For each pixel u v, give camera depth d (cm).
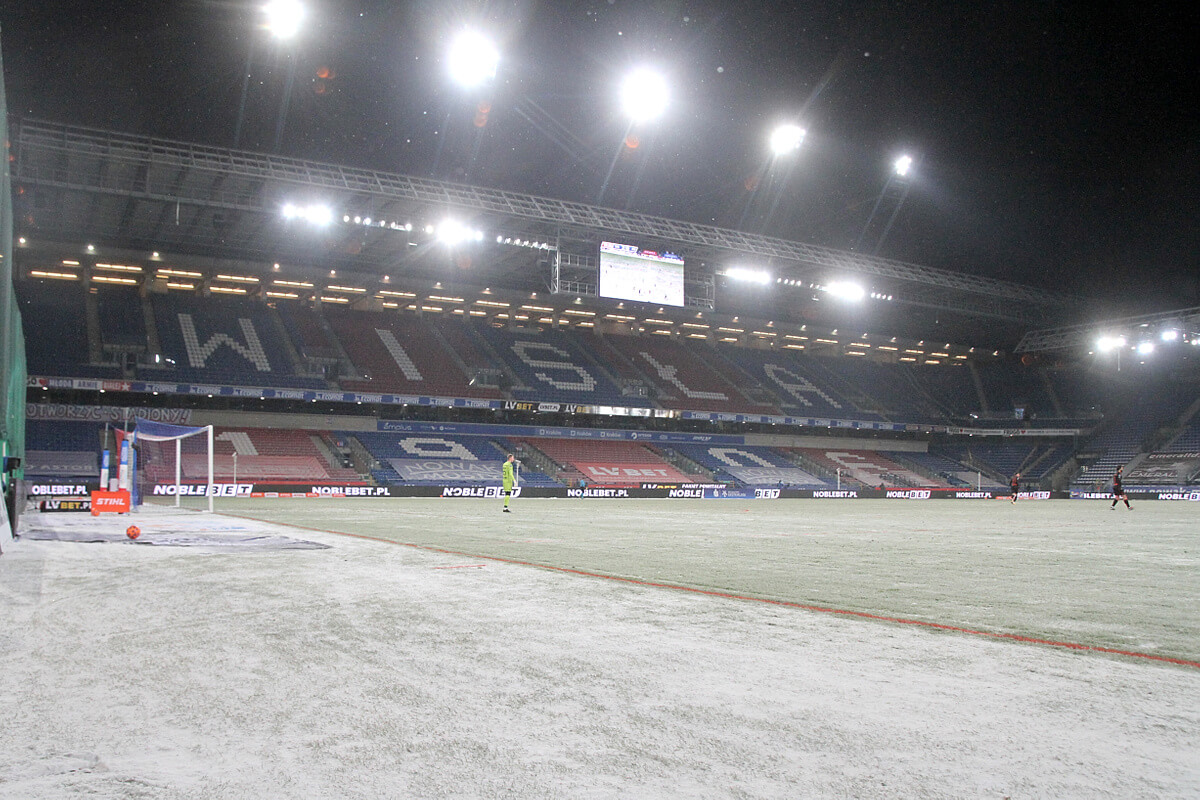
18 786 246
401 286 4978
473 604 597
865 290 5000
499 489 4316
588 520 2038
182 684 367
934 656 430
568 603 605
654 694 348
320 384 4459
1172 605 634
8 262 1226
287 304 5141
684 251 4419
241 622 520
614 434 5547
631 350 5984
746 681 371
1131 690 360
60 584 704
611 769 258
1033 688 363
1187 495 4938
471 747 279
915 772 255
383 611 562
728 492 4888
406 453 4697
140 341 4175
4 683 371
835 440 6312
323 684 364
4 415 1178
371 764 263
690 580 773
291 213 3428
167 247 4188
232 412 4509
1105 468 5691
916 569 910
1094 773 255
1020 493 5497
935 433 6419
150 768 262
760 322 6078
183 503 2962
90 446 3847
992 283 5156
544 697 343
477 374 5025
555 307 5575
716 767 259
